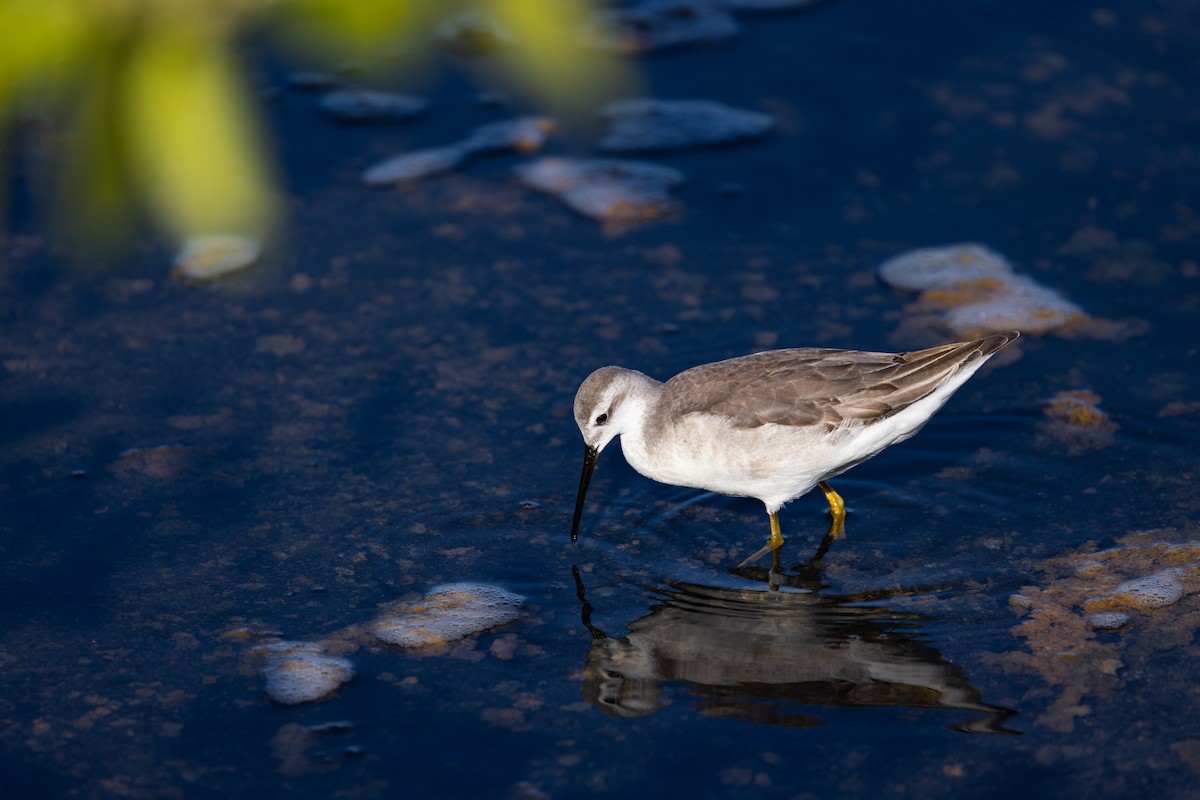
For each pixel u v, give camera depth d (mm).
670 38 18016
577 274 14188
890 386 10367
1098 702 8766
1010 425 11961
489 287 14008
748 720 8820
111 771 8469
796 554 10766
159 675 9359
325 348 13156
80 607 10055
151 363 12953
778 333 13211
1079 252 14148
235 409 12344
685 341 13133
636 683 9234
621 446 11820
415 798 8211
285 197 15398
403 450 11859
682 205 15258
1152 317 13156
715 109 16734
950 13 18156
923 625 9711
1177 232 14312
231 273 14359
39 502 11180
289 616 9977
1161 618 9516
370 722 8891
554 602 10180
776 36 18000
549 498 11391
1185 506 10766
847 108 16578
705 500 11625
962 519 10953
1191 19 17625
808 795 8109
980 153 15703
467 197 15492
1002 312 13312
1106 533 10555
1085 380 12391
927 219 14789
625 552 10820
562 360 12945
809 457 10391
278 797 8234
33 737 8773
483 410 12359
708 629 9820
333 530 10922
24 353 13055
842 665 9336
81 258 14453
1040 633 9492
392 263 14414
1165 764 8195
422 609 10047
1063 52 17203
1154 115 16031
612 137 16469
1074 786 8062
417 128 16766
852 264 14188
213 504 11188
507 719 8898
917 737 8570
